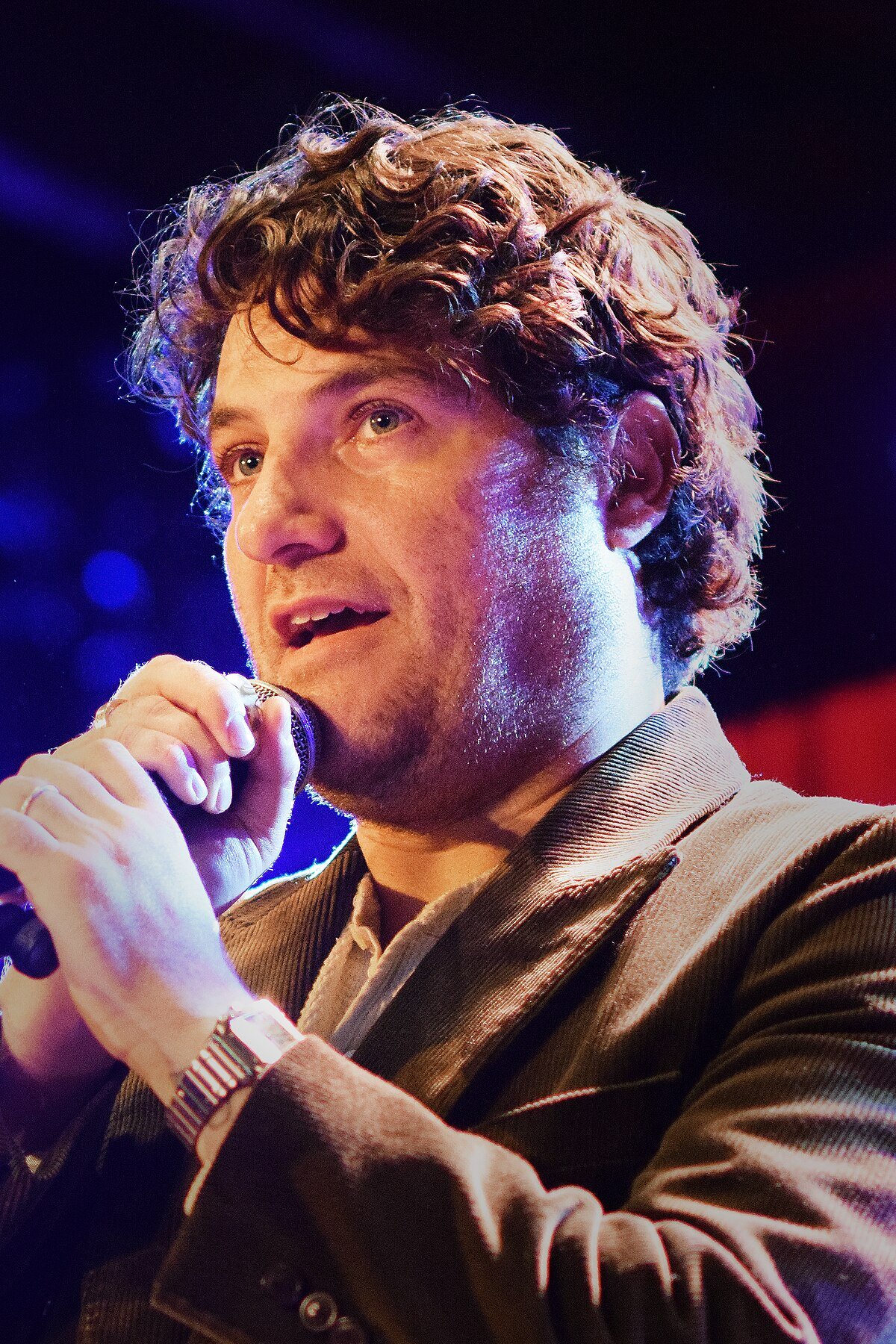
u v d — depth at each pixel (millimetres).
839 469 15766
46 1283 4312
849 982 3645
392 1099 3387
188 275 5496
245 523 4531
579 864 4281
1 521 16172
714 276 6398
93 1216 4352
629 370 5105
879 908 3791
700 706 4977
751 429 6348
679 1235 3166
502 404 4652
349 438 4609
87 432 16344
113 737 4191
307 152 5137
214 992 3623
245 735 4227
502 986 4039
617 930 4074
